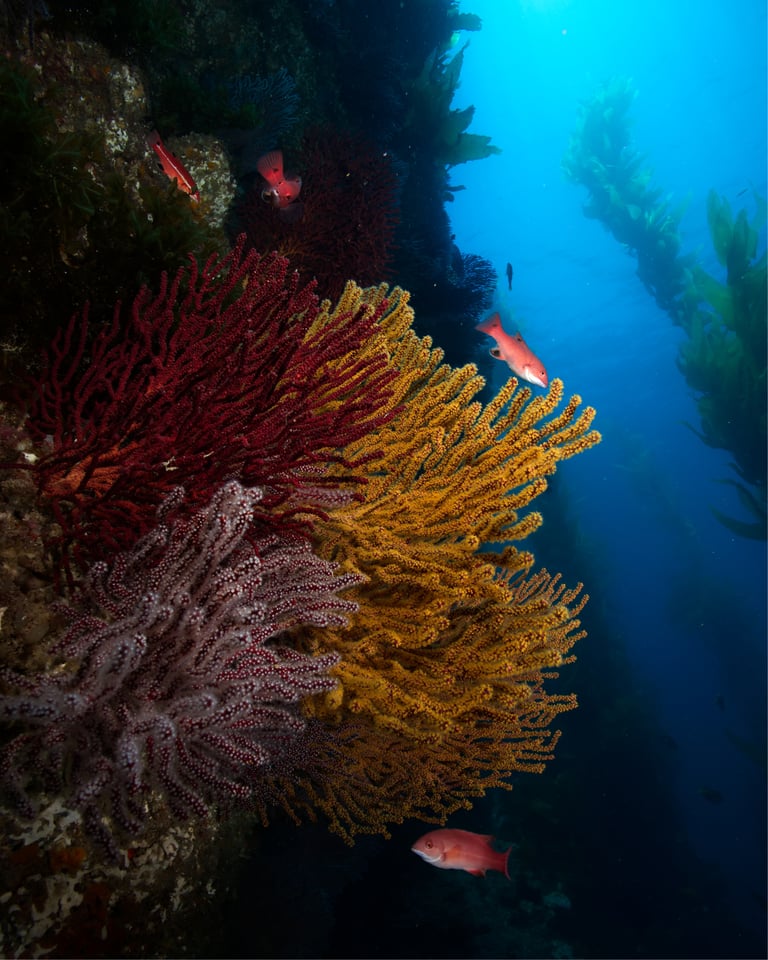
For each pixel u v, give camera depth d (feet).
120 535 7.36
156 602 5.70
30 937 7.47
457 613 8.86
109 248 10.11
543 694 11.23
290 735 7.95
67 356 9.15
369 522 8.68
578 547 63.36
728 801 93.25
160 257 10.44
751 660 92.32
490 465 8.37
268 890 14.78
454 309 33.22
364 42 37.96
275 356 7.63
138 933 8.90
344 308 11.33
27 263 9.09
